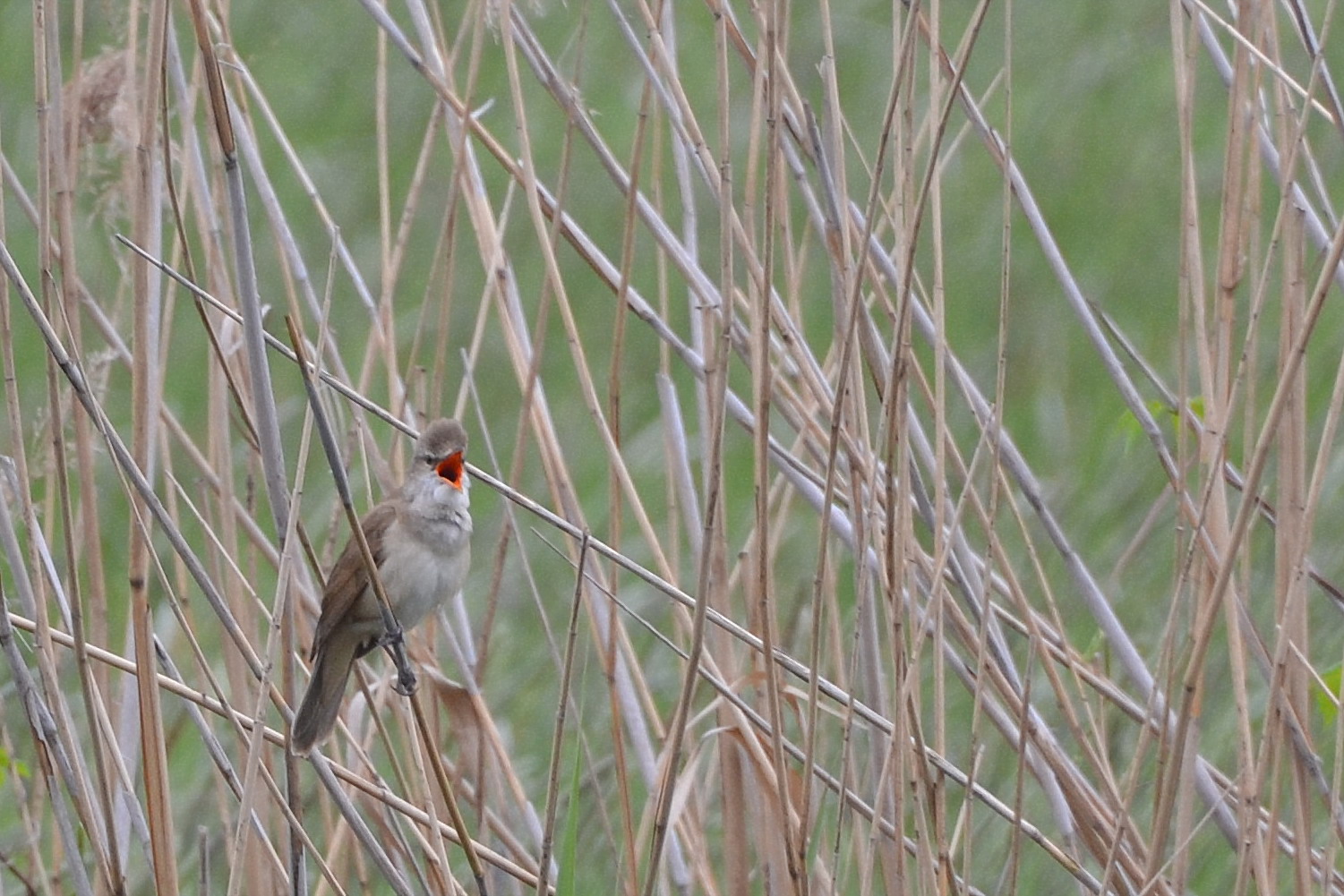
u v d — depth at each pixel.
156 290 6.90
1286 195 6.66
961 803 9.32
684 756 8.49
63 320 6.58
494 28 7.98
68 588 7.00
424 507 7.79
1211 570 7.19
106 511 12.07
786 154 7.70
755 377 6.84
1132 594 10.48
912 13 6.55
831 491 6.40
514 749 10.47
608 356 14.82
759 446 6.44
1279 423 6.68
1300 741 7.09
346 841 8.13
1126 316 15.39
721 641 8.09
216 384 8.26
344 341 14.59
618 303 7.87
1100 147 17.14
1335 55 16.25
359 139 16.56
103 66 7.61
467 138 8.12
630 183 7.77
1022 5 18.20
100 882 7.37
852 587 10.73
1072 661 7.75
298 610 8.35
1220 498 7.25
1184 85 7.20
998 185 16.67
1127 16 18.02
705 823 8.62
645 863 7.57
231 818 9.49
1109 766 8.25
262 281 14.98
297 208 15.80
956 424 12.84
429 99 16.84
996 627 7.64
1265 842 7.55
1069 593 10.48
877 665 7.40
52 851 8.73
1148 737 7.36
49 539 8.09
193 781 10.48
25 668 6.45
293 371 14.22
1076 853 7.42
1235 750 9.40
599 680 10.89
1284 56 15.59
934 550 7.36
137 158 6.73
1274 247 6.71
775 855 7.55
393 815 7.91
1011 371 14.93
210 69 6.05
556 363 14.84
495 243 8.37
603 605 8.09
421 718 6.50
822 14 7.18
